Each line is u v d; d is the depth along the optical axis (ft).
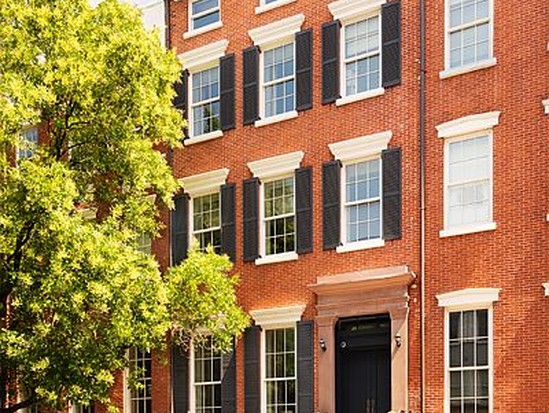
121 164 81.10
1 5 79.00
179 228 94.89
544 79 72.23
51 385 75.87
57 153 80.28
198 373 91.66
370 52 82.94
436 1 78.89
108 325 76.64
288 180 87.51
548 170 71.20
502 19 75.10
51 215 72.90
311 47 86.43
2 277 77.36
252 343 87.10
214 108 94.27
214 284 81.46
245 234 89.20
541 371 69.62
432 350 75.41
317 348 82.43
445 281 75.51
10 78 75.41
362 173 82.23
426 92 78.54
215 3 95.76
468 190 75.46
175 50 89.20
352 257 81.25
